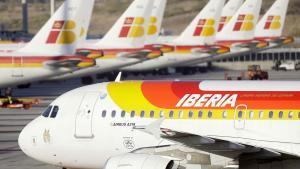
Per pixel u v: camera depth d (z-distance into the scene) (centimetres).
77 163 7531
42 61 18262
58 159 7600
